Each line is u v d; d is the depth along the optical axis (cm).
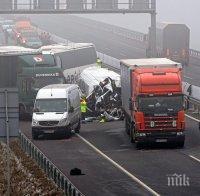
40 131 10225
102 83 12200
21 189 6700
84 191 6706
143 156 8656
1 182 7044
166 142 9306
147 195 6494
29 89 12644
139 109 9062
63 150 9231
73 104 10600
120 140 9994
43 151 9181
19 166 7719
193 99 13138
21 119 12781
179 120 9081
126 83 10106
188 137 10088
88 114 12119
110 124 11681
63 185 6444
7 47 15112
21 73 12681
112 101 12056
